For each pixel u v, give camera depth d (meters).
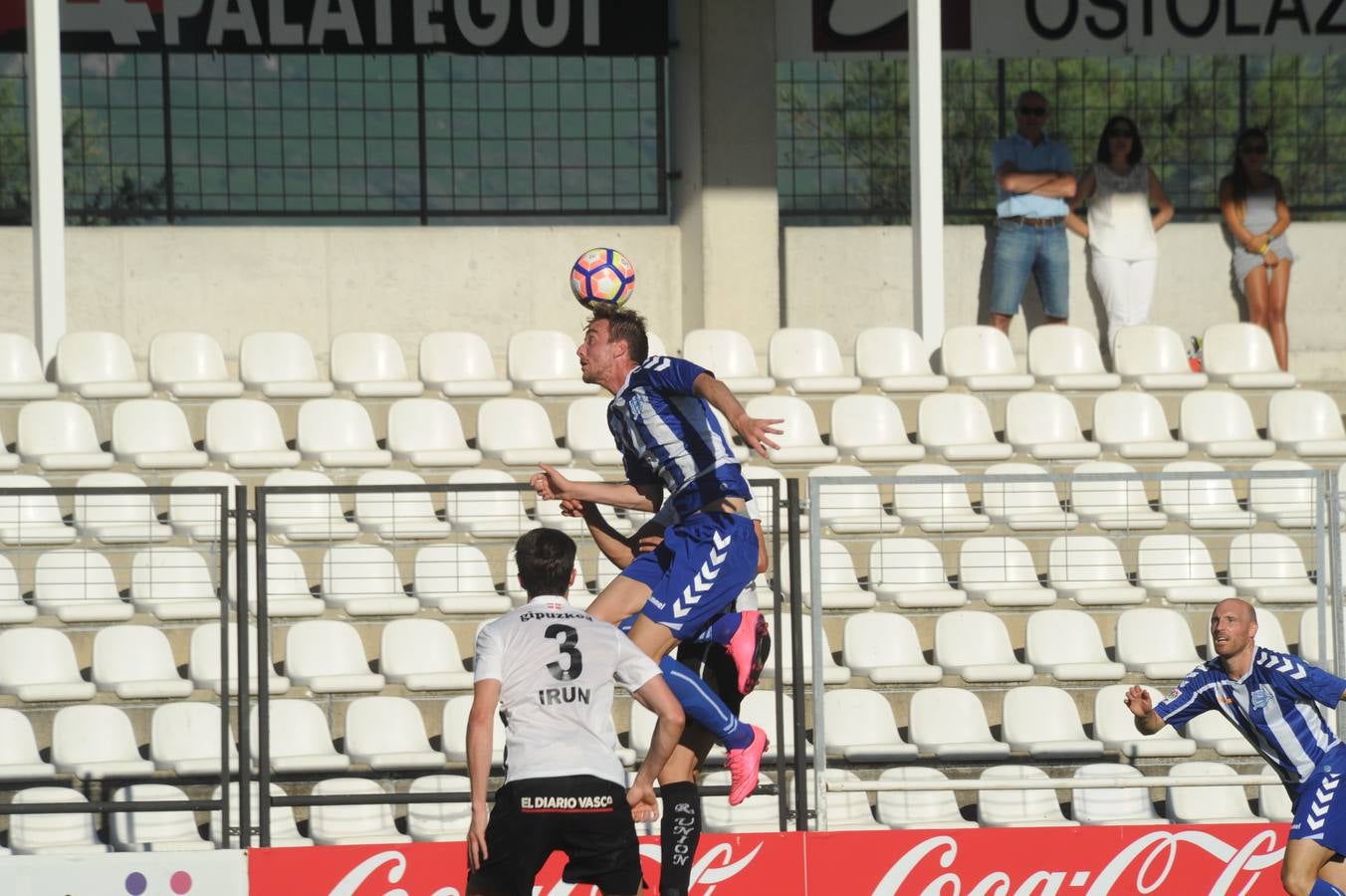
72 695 33.00
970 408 44.72
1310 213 59.66
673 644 23.53
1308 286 56.22
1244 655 28.36
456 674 34.03
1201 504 42.38
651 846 28.70
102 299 50.91
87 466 39.94
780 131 57.09
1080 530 40.75
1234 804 34.72
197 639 34.34
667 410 23.72
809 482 29.69
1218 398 45.97
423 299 52.69
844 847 28.78
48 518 38.91
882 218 57.53
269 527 38.44
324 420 42.56
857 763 33.75
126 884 26.97
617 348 24.33
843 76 57.34
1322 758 28.16
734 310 52.50
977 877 28.98
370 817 32.00
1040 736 34.81
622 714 34.69
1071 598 38.34
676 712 22.41
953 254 54.62
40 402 41.56
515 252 53.12
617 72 54.69
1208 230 55.22
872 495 41.47
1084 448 43.12
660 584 23.31
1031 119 51.88
